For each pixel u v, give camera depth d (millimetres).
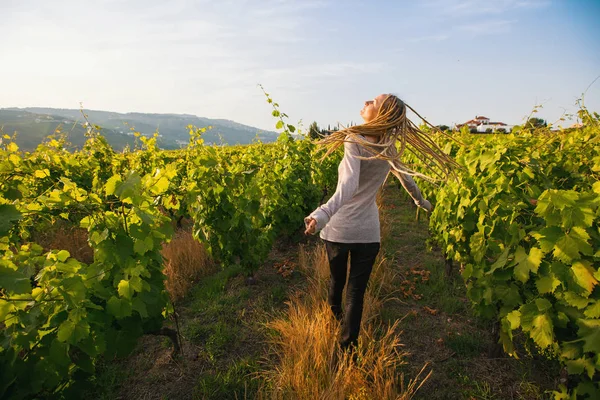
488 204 2857
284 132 5766
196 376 2500
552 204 1780
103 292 1873
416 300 3508
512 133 4117
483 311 2469
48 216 2018
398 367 2521
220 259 3918
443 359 2629
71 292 1620
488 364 2547
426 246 4785
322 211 1956
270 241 4230
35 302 1628
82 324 1628
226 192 3686
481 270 2537
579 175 3490
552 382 2305
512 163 2877
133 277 1910
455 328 3021
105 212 2016
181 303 3561
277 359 2621
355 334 2375
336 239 2314
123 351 2035
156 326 2340
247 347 2801
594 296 1698
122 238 1982
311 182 6277
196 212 3719
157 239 2236
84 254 4812
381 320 3047
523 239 2215
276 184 4391
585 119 4430
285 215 4930
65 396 1809
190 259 4309
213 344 2822
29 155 4781
